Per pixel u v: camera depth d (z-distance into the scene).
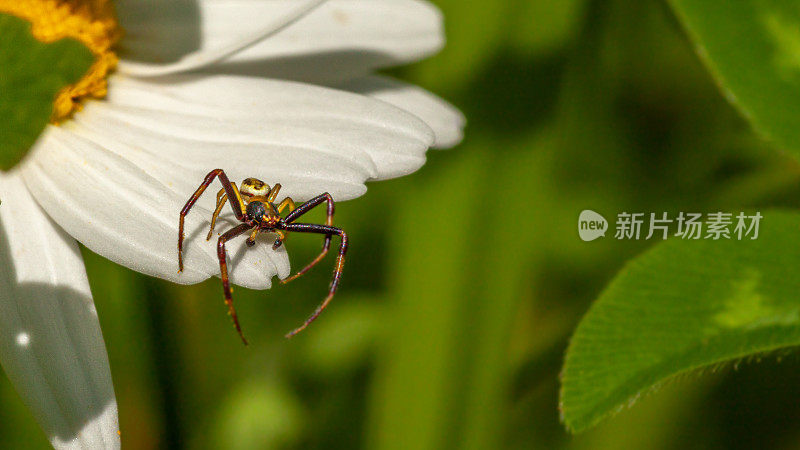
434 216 0.17
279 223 0.14
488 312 0.17
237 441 0.17
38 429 0.17
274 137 0.15
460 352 0.17
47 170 0.15
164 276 0.14
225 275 0.14
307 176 0.15
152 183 0.15
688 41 0.16
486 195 0.17
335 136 0.15
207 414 0.17
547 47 0.17
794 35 0.16
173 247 0.14
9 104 0.15
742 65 0.15
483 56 0.17
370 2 0.16
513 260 0.17
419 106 0.16
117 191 0.15
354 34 0.16
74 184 0.15
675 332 0.14
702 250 0.15
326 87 0.16
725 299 0.15
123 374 0.17
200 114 0.15
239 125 0.15
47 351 0.14
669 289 0.15
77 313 0.14
